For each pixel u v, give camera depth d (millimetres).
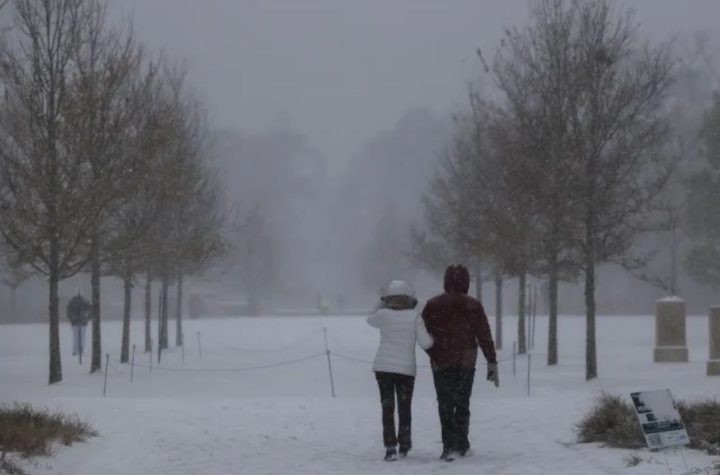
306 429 24484
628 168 42438
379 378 20281
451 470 18578
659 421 19953
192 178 52781
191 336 71688
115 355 56656
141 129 40656
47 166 38062
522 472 18016
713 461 17781
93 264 42938
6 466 18109
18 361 52844
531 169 40688
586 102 40562
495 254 44562
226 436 23344
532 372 44469
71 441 21656
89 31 39875
